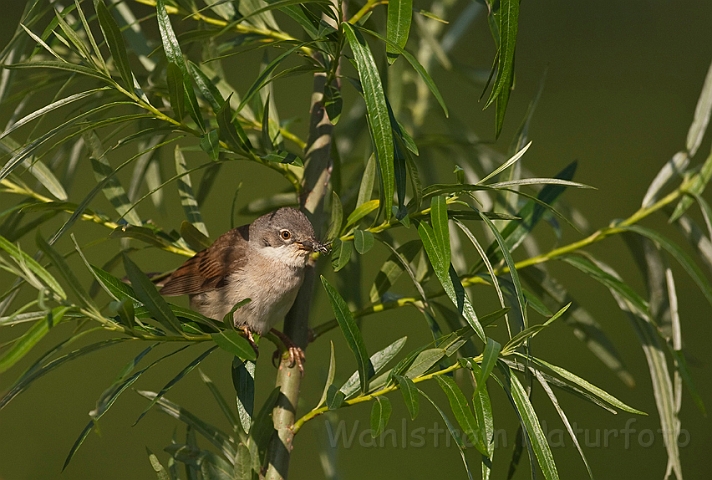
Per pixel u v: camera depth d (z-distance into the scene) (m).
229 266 7.14
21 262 4.50
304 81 18.42
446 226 4.88
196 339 5.00
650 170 18.36
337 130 8.19
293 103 17.91
